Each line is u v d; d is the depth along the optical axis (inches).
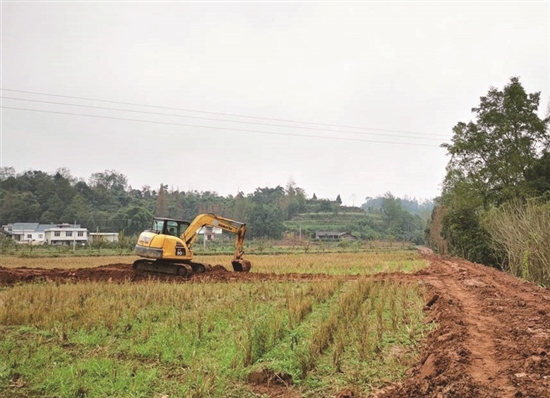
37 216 3730.3
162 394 282.7
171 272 839.7
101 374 315.9
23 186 4106.8
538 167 1483.8
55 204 3806.6
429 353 323.9
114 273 855.7
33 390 294.2
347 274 979.3
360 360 323.0
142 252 833.5
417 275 941.8
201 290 642.2
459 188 1688.0
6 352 357.1
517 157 1507.1
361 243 3710.6
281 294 630.5
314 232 4370.1
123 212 3774.6
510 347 330.3
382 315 471.2
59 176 4350.4
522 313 474.9
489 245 1477.6
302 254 2224.4
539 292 689.0
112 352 366.9
